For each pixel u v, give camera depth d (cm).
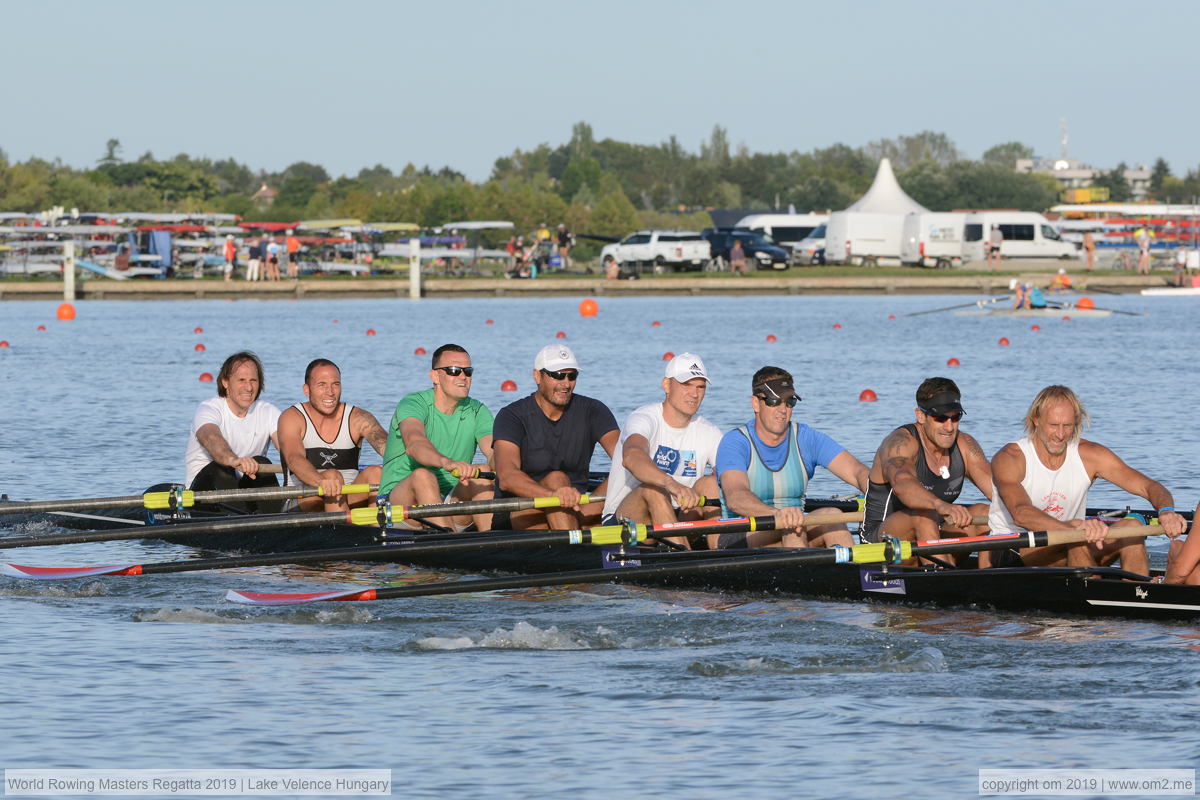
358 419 4775
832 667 3136
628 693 2931
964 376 10131
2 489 5678
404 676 3075
